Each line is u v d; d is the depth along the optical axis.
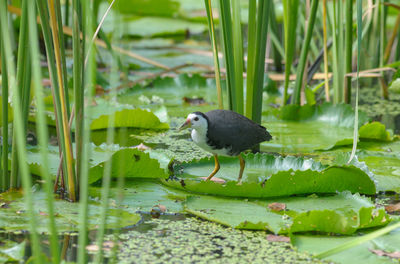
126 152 7.98
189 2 25.14
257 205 7.30
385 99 14.77
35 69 4.02
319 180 7.55
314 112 12.02
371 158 9.51
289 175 7.42
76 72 6.93
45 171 4.14
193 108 13.27
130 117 11.24
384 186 8.06
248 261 5.74
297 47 16.94
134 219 6.67
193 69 17.61
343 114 11.61
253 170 8.81
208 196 7.64
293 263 5.68
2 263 5.40
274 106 13.59
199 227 6.65
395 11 22.31
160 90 15.36
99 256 4.53
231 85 9.47
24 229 6.21
